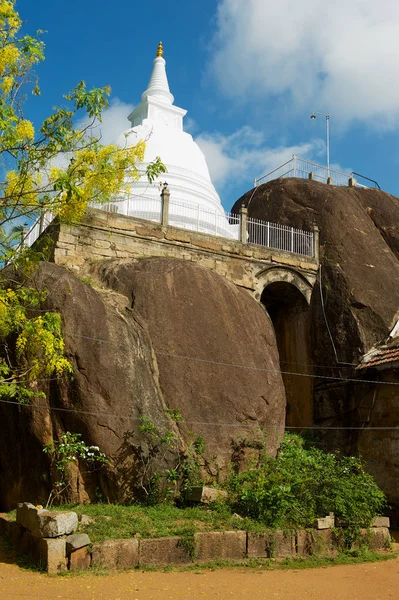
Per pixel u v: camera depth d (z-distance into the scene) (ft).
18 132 38.32
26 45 38.34
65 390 47.01
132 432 47.57
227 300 62.03
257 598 29.25
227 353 57.88
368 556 41.81
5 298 42.16
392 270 79.92
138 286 57.72
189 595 29.07
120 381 48.80
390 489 61.36
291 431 74.02
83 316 49.08
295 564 38.14
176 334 56.24
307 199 87.35
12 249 41.37
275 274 75.56
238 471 52.70
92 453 44.19
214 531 38.29
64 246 61.36
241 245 73.31
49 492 46.37
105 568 33.32
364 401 67.00
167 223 68.85
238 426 54.54
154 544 35.45
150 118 97.45
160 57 105.60
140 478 46.68
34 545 34.68
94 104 38.75
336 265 77.82
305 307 78.02
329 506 44.91
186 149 91.25
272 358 62.03
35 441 46.96
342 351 71.87
